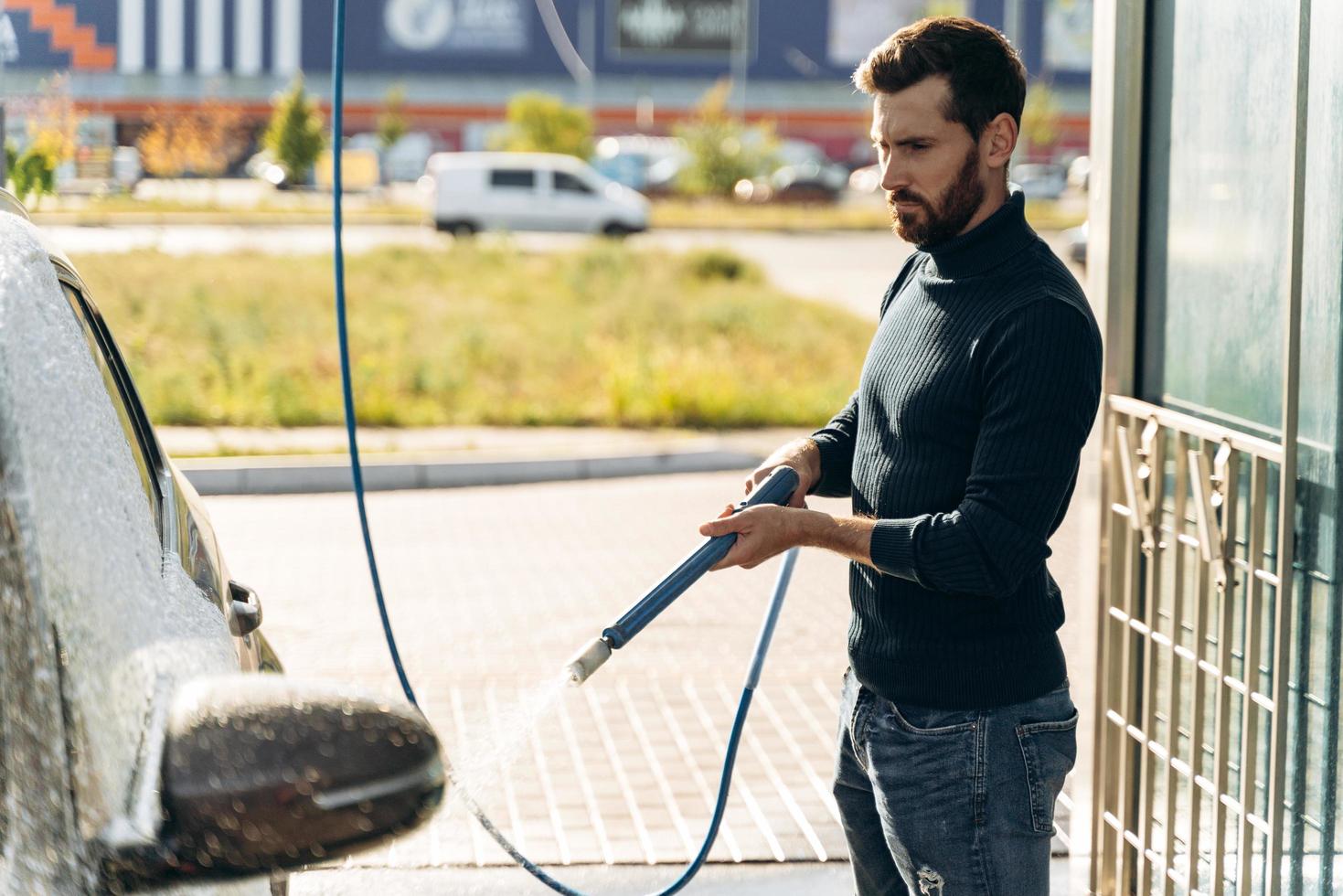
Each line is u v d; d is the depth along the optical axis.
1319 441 3.20
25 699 1.40
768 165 45.28
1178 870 3.85
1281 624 3.19
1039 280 2.55
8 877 1.31
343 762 1.41
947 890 2.72
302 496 10.70
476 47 62.78
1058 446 2.49
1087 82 61.88
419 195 41.66
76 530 1.65
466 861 4.55
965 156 2.56
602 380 14.33
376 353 15.03
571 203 34.41
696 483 11.41
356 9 61.31
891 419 2.67
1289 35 3.32
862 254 30.84
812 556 9.03
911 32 2.58
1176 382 3.82
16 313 1.77
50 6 18.27
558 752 5.64
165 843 1.40
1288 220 3.32
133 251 20.38
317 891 2.98
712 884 4.49
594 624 7.50
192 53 58.53
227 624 2.35
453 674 6.68
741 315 18.08
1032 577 2.69
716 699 6.34
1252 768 3.34
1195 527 3.75
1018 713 2.67
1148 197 3.90
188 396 12.94
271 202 36.62
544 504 10.52
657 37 63.78
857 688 2.83
